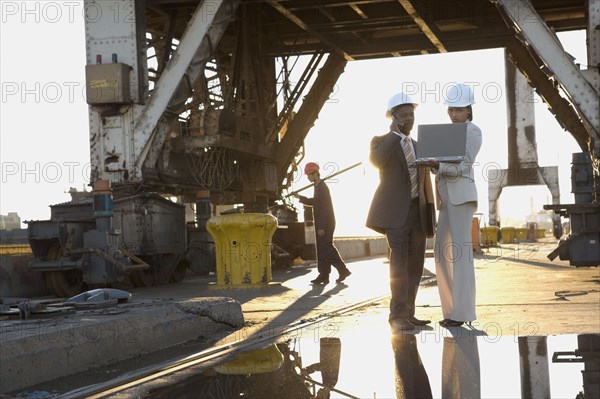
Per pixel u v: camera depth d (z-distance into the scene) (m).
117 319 4.73
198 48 14.49
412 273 6.10
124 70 14.48
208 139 16.33
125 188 14.24
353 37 22.19
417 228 5.99
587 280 9.94
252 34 20.25
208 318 5.66
